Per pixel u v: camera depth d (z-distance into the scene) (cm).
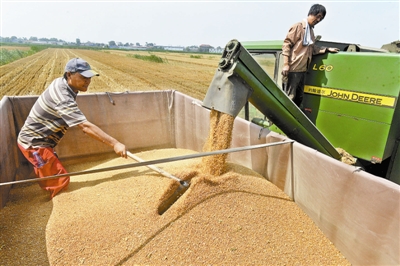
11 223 248
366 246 177
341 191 194
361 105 285
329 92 315
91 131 273
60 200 272
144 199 246
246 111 445
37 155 281
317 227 226
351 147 303
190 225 209
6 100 328
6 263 199
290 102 262
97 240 208
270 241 205
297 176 242
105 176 319
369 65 274
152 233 208
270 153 272
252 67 235
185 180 252
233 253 194
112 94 418
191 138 439
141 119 451
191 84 1559
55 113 285
